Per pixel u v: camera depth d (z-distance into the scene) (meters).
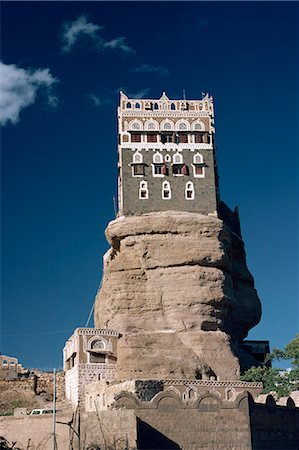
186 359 82.38
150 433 62.62
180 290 87.69
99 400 74.19
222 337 85.81
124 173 96.38
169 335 84.62
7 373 88.38
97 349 81.19
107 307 88.94
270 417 68.00
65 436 63.72
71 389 82.50
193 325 86.06
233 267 98.12
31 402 84.06
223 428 64.56
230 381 75.75
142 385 70.69
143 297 88.19
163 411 63.59
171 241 90.12
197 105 101.19
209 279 88.50
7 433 65.31
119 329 86.25
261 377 80.81
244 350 95.69
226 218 104.88
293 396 75.88
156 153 97.88
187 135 99.25
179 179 96.94
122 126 98.62
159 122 99.38
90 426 60.31
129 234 91.38
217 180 102.12
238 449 64.38
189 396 72.75
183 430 63.47
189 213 93.31
